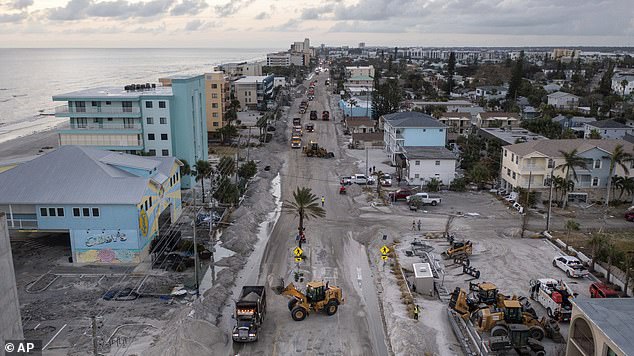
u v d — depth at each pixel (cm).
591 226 6384
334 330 3875
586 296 4431
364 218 6650
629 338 2814
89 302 4162
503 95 18988
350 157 10594
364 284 4697
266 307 4153
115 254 4953
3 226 3056
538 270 5009
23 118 18500
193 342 3425
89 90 8762
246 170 8131
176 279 4625
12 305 3148
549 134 10825
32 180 5072
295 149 11531
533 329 3650
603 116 13650
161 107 7825
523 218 6178
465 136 11519
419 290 4491
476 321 3812
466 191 7994
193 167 8056
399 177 8550
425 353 3497
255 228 6184
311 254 5388
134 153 7950
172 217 6150
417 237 5931
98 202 4825
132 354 3419
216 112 12431
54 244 5400
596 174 7369
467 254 5319
